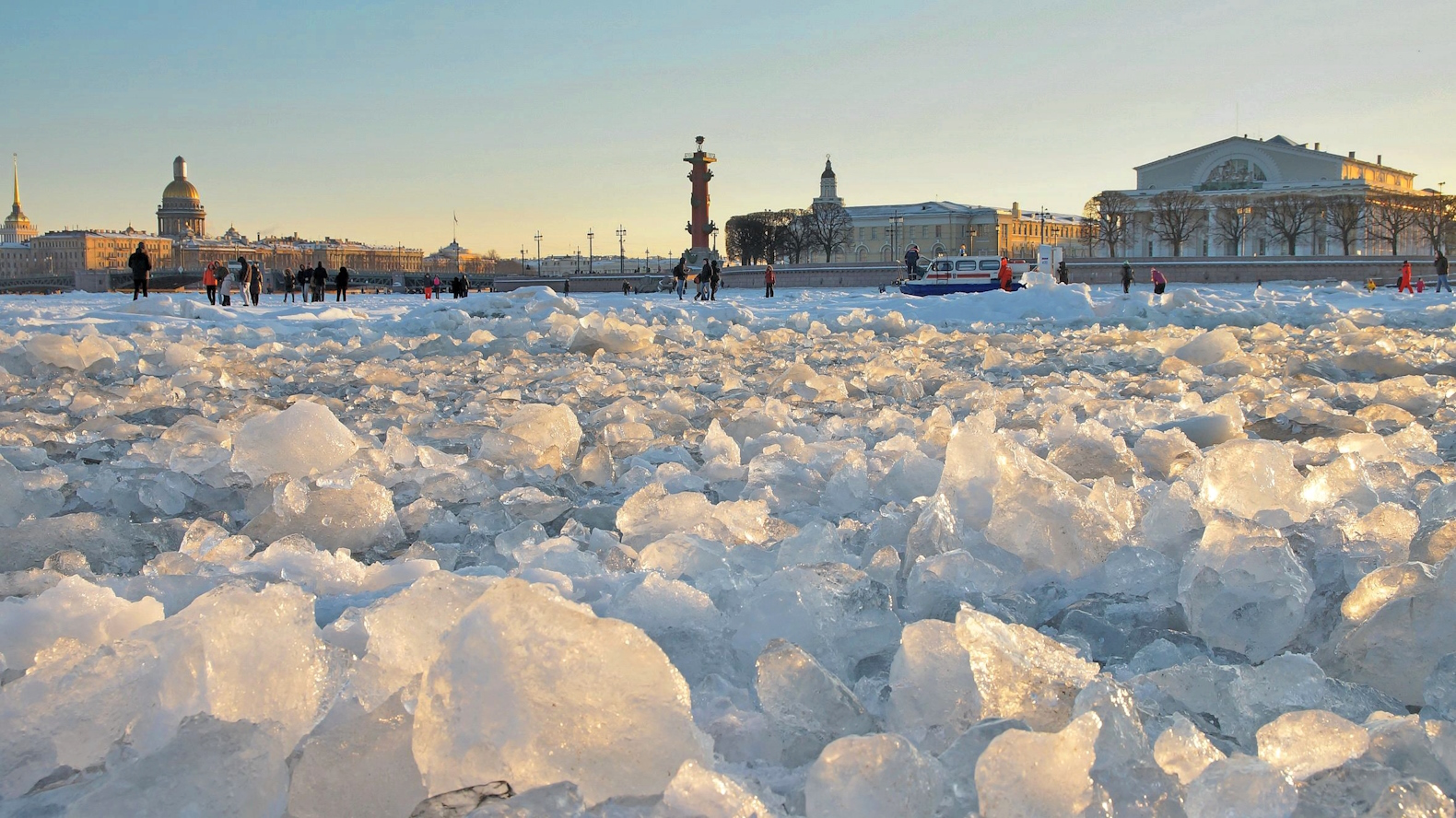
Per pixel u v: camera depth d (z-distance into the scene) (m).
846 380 11.51
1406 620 2.91
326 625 3.03
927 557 3.71
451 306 25.44
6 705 2.32
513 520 5.02
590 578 3.46
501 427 7.18
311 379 12.25
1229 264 68.88
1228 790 2.00
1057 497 3.90
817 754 2.40
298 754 2.29
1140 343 15.58
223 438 6.89
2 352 13.50
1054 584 3.72
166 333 20.22
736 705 2.65
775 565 3.96
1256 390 9.35
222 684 2.38
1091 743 2.05
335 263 177.38
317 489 5.04
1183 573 3.53
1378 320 22.88
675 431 7.83
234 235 185.50
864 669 2.99
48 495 5.43
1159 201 104.00
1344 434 6.76
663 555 3.78
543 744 2.08
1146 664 3.02
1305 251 108.94
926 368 12.41
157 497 5.49
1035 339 18.81
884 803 2.00
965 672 2.56
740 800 1.97
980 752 2.21
